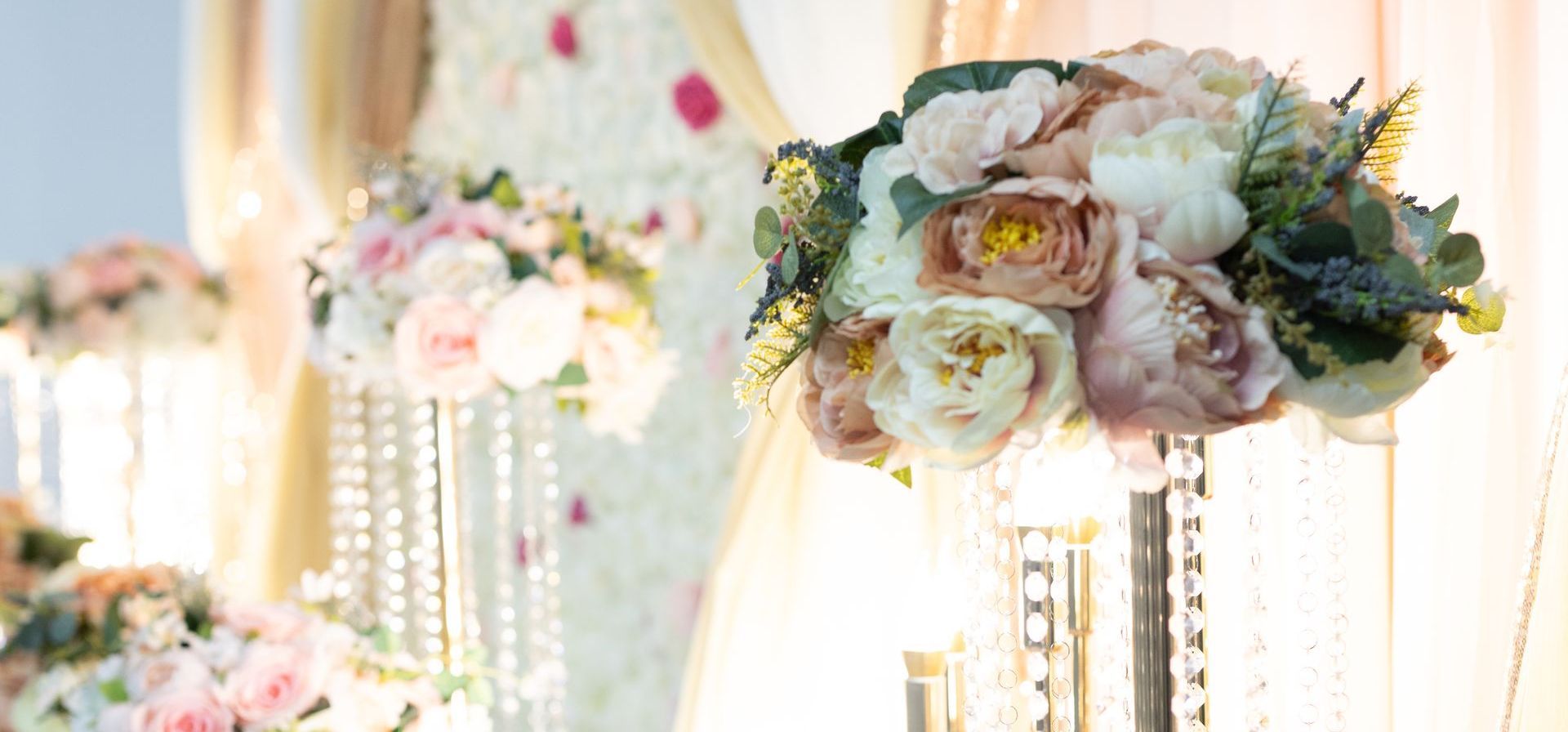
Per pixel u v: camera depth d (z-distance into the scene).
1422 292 1.62
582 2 3.23
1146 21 2.34
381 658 2.24
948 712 1.86
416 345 2.32
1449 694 2.06
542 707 2.94
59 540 2.74
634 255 2.46
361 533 2.77
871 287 1.67
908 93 1.76
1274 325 1.64
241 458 4.33
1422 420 2.08
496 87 3.44
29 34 4.87
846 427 1.71
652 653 3.15
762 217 1.79
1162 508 1.81
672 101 3.04
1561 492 1.83
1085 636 1.83
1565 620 1.83
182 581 2.32
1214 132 1.67
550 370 2.36
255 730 2.12
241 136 4.28
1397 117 1.75
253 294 4.33
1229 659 2.23
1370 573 2.14
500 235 2.39
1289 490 2.18
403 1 3.56
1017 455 1.69
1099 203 1.63
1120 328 1.62
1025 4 2.41
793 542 2.54
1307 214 1.64
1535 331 2.06
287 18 3.46
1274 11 2.21
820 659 2.51
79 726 2.11
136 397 4.06
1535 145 2.06
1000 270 1.62
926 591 1.87
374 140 3.54
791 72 2.44
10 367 3.99
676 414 3.10
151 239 4.91
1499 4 2.06
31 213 4.89
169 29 4.93
